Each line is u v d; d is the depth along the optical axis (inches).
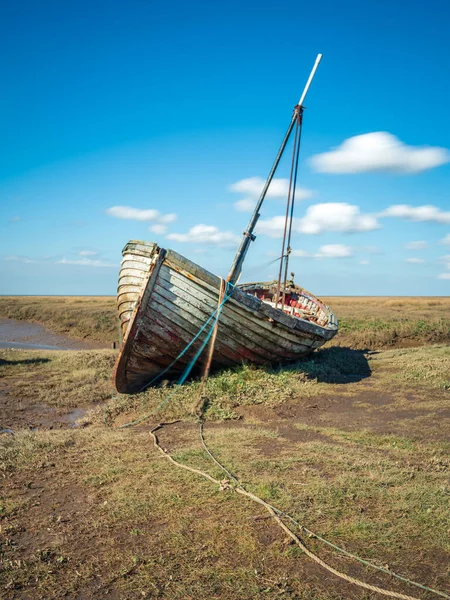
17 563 176.2
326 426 342.6
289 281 775.7
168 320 431.5
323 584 162.9
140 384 480.7
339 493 223.8
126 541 190.1
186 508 214.8
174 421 362.9
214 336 430.3
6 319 1416.1
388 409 383.9
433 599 155.3
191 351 454.6
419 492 223.9
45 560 179.5
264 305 452.1
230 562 174.6
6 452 295.4
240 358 481.4
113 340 1074.1
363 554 179.3
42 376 557.9
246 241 498.0
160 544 187.2
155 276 417.7
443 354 612.1
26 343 1075.9
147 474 252.8
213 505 216.8
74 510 218.7
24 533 199.5
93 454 290.5
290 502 216.4
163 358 456.8
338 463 263.0
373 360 596.1
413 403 397.7
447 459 270.8
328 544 184.7
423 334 899.4
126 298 472.4
